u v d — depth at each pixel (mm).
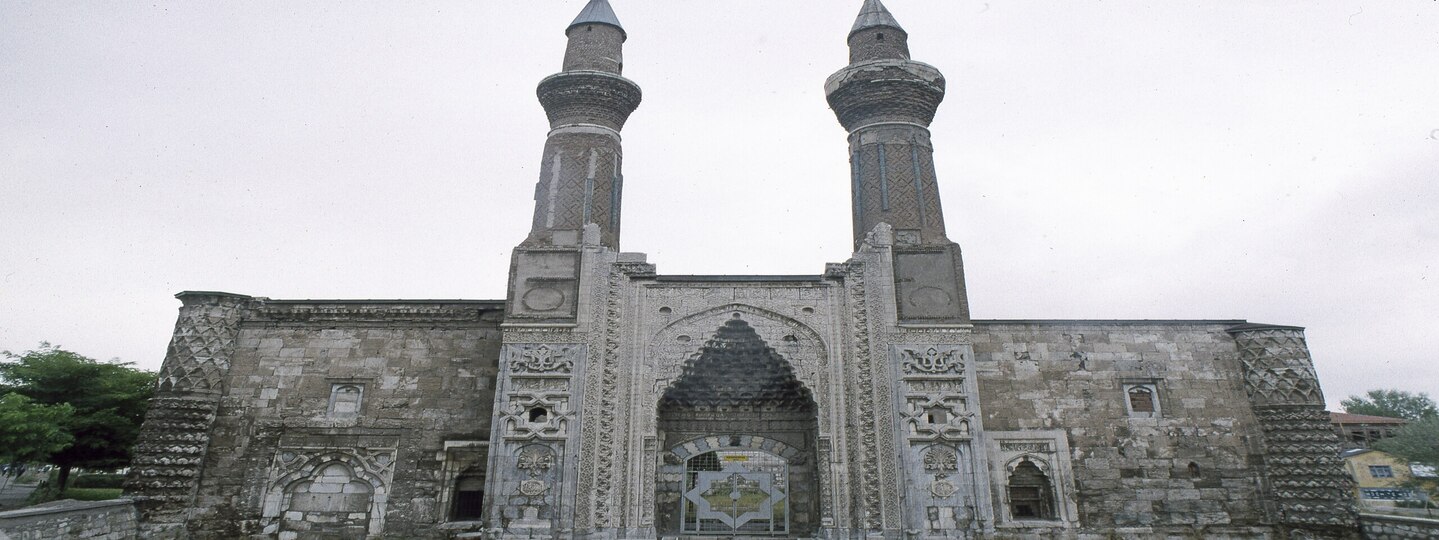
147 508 17922
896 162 19984
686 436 19109
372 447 18906
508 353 17609
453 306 20109
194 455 18562
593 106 20875
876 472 16672
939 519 16234
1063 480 18422
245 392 19375
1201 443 18828
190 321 19594
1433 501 39438
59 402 26016
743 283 18469
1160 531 18109
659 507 18359
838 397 17391
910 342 17672
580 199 19516
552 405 17141
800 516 18172
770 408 19328
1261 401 19016
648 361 17750
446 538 17953
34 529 14078
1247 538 18094
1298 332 19500
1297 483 18188
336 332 20031
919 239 18922
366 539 18141
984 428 18797
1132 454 18719
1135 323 19891
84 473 42719
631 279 18547
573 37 22500
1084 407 19062
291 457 18828
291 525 18328
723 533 17594
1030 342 19625
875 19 22656
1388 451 39312
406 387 19453
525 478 16625
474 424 19094
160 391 18969
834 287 18406
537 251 18766
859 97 20766
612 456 16875
